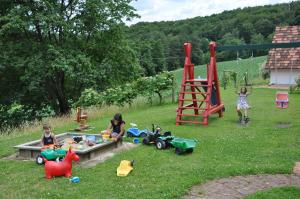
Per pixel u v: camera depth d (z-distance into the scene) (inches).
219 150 394.9
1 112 1047.0
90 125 597.0
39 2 892.6
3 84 1018.1
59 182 313.1
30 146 413.1
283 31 1406.3
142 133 474.6
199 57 2507.4
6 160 395.5
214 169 327.3
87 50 1067.3
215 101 605.9
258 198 263.0
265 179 305.1
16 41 951.0
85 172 337.1
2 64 889.5
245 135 459.8
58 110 1055.6
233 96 904.3
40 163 369.7
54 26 902.4
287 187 282.5
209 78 561.0
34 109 1064.8
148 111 724.0
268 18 2364.7
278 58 1269.7
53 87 1029.8
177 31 2819.9
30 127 663.8
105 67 997.8
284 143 414.0
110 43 1075.3
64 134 475.2
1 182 320.8
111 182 307.1
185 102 836.6
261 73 1573.6
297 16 2329.0
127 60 1095.6
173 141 387.2
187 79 579.2
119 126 434.6
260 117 591.2
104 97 796.6
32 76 893.8
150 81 808.3
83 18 980.6
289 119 563.8
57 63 865.5
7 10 938.7
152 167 343.0
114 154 396.2
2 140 520.1
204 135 471.8
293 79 1236.5
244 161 352.2
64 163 328.5
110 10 1019.9
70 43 975.6
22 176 333.7
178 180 301.7
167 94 919.7
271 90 1048.2
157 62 2429.9
